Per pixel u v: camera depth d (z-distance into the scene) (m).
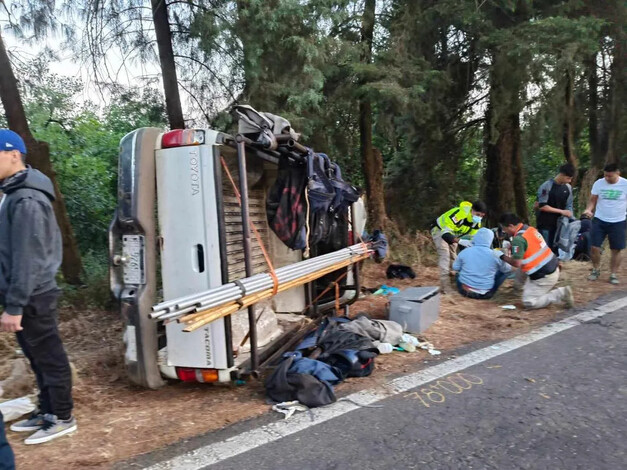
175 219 3.62
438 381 3.90
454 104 12.48
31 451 2.96
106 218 10.32
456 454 2.86
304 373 3.66
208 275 3.56
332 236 5.62
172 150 3.62
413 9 10.23
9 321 2.76
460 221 7.14
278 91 7.72
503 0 10.00
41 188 2.91
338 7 8.02
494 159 13.14
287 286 3.98
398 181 14.31
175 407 3.59
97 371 4.38
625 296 6.41
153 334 3.79
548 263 5.86
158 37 7.91
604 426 3.13
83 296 6.72
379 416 3.34
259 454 2.90
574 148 13.29
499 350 4.58
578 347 4.57
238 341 4.25
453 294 6.92
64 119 10.92
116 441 3.08
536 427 3.14
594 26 9.80
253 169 4.90
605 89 13.10
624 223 6.94
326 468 2.75
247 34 7.37
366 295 6.99
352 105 9.70
